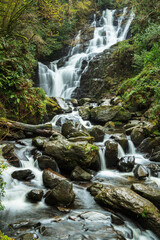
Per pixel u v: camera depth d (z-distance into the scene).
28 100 7.13
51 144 5.34
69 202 3.78
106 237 2.98
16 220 3.29
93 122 9.81
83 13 20.45
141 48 11.62
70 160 5.10
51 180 4.31
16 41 8.39
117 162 5.83
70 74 15.59
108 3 22.36
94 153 5.30
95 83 13.77
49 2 8.89
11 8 6.75
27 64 7.71
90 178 4.93
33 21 9.32
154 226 3.17
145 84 9.20
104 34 19.42
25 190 4.18
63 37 18.14
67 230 3.09
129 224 3.36
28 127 6.75
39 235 2.96
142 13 11.59
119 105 9.89
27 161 5.28
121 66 12.96
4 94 6.36
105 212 3.64
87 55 16.42
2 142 6.02
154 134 6.83
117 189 3.80
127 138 7.47
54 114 9.55
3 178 4.22
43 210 3.62
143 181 4.90
